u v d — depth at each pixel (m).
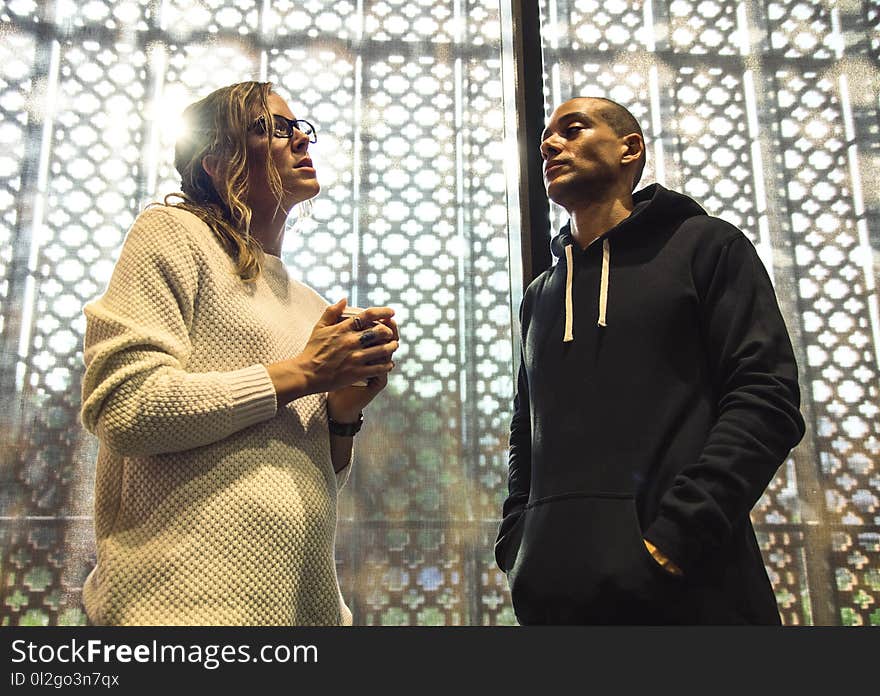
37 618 2.01
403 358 2.31
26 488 2.09
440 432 2.26
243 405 1.15
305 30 2.56
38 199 2.29
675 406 1.36
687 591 1.26
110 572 1.12
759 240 2.46
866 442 2.31
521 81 2.49
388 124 2.51
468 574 2.16
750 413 1.28
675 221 1.54
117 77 2.43
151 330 1.16
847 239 2.47
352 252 2.38
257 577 1.13
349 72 2.54
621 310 1.45
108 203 2.32
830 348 2.38
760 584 1.31
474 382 2.31
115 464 1.21
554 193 1.63
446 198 2.45
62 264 2.26
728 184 2.51
